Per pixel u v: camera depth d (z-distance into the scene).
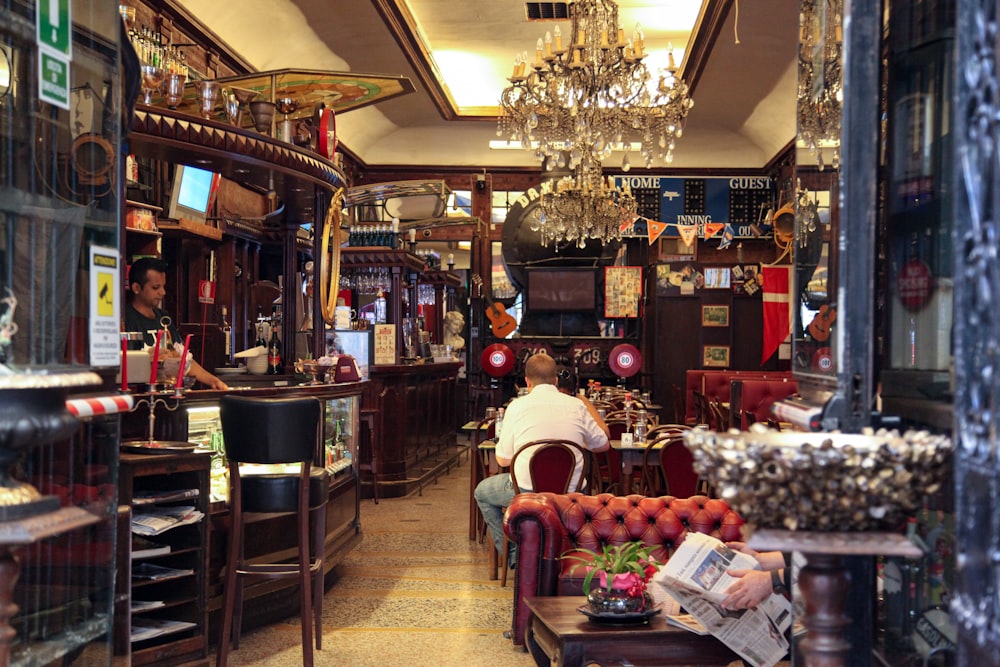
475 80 13.46
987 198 1.15
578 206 10.34
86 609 2.23
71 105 2.18
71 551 2.16
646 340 13.77
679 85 8.05
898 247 1.72
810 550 1.38
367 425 9.56
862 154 1.71
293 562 5.12
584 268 13.89
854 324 1.70
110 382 2.28
